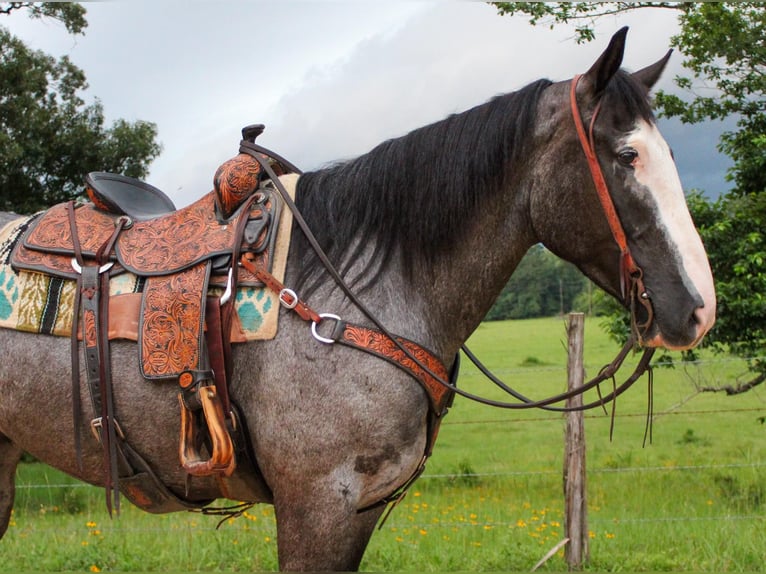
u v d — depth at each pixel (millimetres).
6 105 9492
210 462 2072
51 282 2367
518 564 4457
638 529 5227
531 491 7984
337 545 2102
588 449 10281
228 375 2186
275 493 2168
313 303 2176
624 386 2230
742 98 7043
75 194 10258
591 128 2109
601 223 2121
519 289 43531
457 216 2260
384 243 2254
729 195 6934
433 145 2305
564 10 6867
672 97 7039
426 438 2240
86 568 4363
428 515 6191
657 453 9719
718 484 7488
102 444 2279
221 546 4730
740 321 6477
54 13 9898
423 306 2248
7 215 2734
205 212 2328
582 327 4539
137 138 10234
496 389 16031
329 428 2088
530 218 2252
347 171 2350
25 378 2371
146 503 2430
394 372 2121
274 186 2355
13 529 5531
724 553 4430
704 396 13711
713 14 6633
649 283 2062
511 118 2258
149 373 2188
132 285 2287
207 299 2193
